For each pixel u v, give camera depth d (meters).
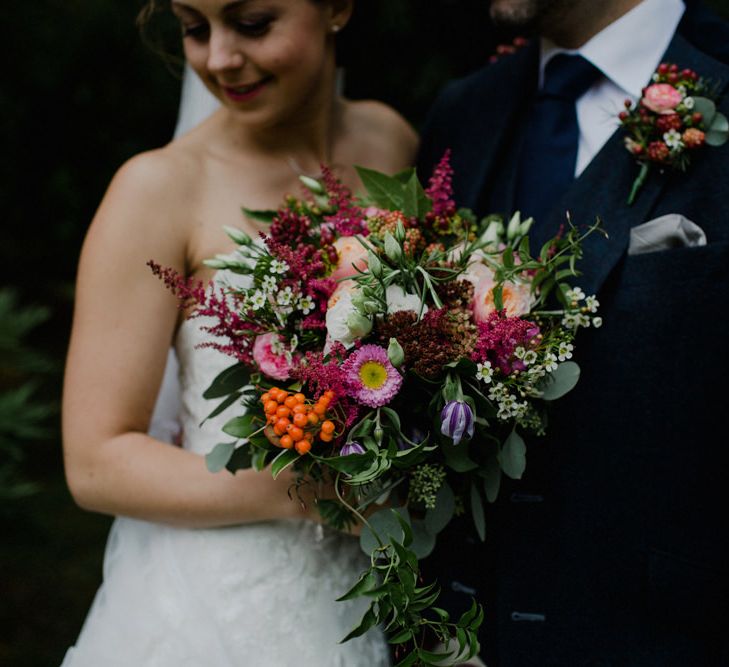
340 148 1.90
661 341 1.46
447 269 1.32
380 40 3.75
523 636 1.56
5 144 5.27
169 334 1.61
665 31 1.62
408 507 1.43
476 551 1.62
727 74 1.49
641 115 1.49
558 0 1.61
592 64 1.66
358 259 1.33
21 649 3.27
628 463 1.49
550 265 1.34
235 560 1.56
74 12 5.05
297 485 1.35
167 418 1.81
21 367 2.89
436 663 1.30
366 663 1.59
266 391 1.33
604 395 1.50
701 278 1.42
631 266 1.49
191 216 1.63
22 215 5.52
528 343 1.29
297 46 1.58
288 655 1.53
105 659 1.55
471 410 1.24
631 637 1.49
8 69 5.09
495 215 1.55
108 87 5.17
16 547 3.27
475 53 3.78
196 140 1.72
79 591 3.62
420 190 1.42
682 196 1.48
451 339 1.27
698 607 1.44
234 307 1.40
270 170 1.74
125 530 1.68
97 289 1.55
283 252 1.31
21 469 4.49
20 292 5.82
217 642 1.52
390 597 1.20
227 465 1.39
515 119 1.78
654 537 1.47
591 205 1.54
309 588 1.57
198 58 1.60
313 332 1.34
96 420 1.54
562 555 1.53
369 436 1.24
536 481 1.55
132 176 1.59
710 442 1.43
